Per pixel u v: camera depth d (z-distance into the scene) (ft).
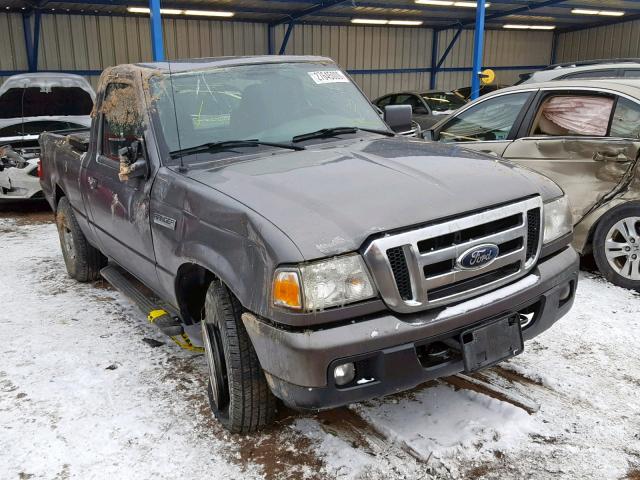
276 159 10.23
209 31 61.57
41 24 53.42
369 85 73.97
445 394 10.45
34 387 11.24
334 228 7.68
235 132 11.30
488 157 10.57
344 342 7.41
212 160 10.52
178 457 9.04
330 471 8.60
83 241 16.51
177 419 10.06
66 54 55.01
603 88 15.39
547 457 8.64
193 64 12.25
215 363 9.45
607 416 9.60
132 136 11.65
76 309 15.25
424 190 8.48
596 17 75.46
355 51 71.46
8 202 31.24
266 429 9.64
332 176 9.05
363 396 7.75
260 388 8.95
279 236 7.62
